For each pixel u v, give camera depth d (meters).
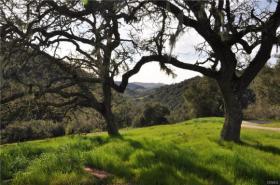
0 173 9.77
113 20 18.83
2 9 18.30
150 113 87.62
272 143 19.09
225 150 14.02
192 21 17.20
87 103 24.28
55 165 10.38
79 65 22.00
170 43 15.85
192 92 81.19
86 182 9.23
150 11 17.19
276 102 64.31
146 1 16.77
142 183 9.30
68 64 21.92
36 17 17.98
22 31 18.17
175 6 16.81
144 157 12.16
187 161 11.57
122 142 16.28
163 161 11.61
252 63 19.19
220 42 18.02
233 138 18.77
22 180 9.29
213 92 78.81
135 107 87.25
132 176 10.09
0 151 14.31
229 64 18.50
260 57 18.92
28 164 11.02
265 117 68.56
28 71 20.50
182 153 12.73
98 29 18.27
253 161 12.59
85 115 27.64
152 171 10.24
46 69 21.25
